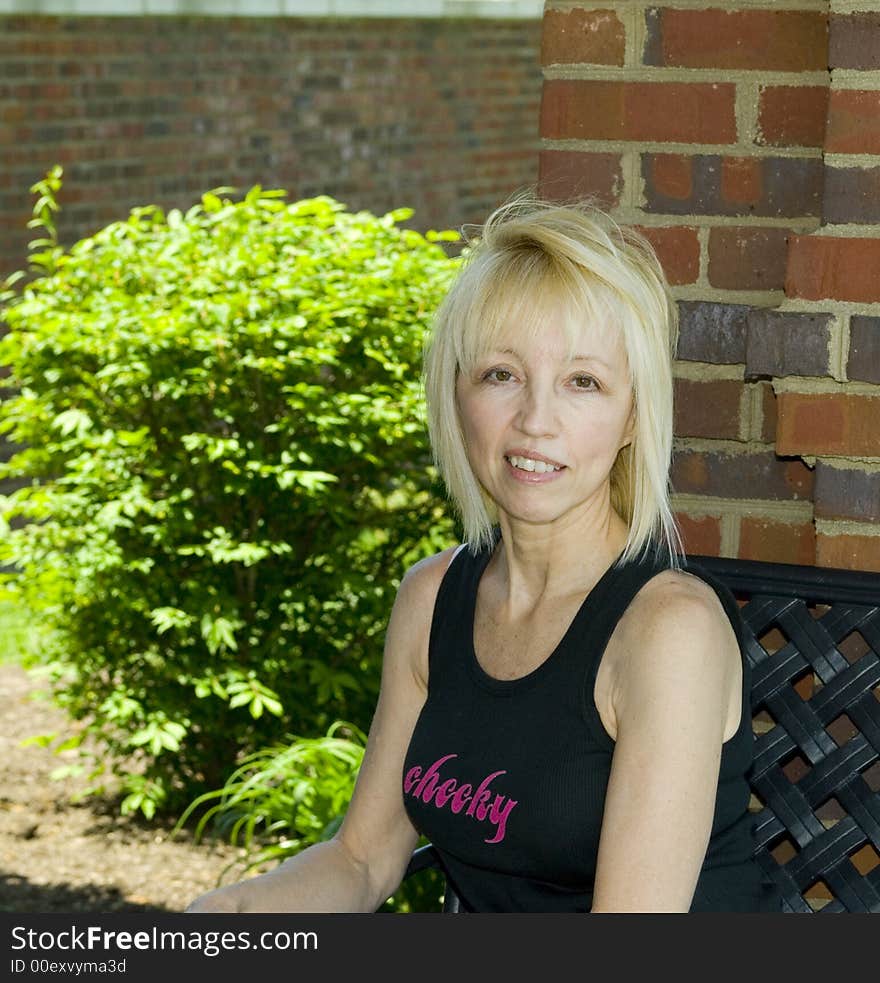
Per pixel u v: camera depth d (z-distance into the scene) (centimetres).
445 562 276
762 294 301
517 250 253
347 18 1184
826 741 284
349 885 271
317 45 1160
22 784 636
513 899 252
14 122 928
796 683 308
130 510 557
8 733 686
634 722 236
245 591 594
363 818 277
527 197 300
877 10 273
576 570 254
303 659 592
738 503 307
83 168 976
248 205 612
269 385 579
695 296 304
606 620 245
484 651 260
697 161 300
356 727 598
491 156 1370
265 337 570
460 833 249
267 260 598
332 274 587
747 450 305
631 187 304
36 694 633
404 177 1267
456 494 271
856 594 285
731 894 251
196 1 1046
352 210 1212
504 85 1373
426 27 1270
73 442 577
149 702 586
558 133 306
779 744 287
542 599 256
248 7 1091
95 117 981
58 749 613
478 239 271
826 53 292
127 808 584
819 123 294
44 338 588
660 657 237
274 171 1134
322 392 559
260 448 567
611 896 231
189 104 1052
